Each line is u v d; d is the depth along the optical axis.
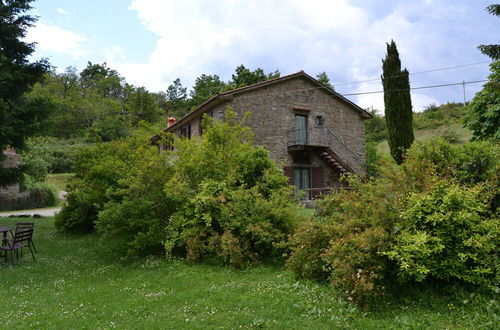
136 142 10.45
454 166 6.05
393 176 5.99
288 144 19.77
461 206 5.00
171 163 9.56
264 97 19.27
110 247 10.05
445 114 37.62
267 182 8.92
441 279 5.08
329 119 21.56
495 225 4.90
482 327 4.09
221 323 4.64
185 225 8.38
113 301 5.67
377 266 4.86
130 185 8.61
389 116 19.66
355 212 5.92
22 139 13.33
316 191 20.55
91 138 47.41
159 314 5.03
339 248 5.15
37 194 27.16
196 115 20.38
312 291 5.57
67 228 12.91
